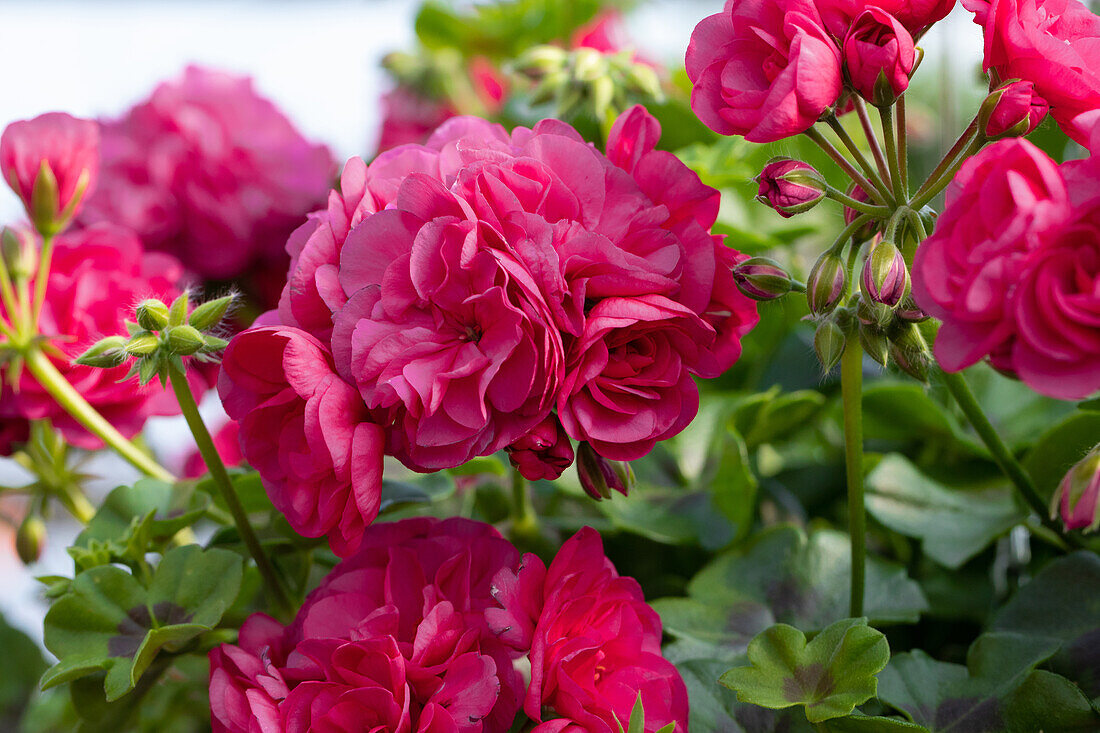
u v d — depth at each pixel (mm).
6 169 542
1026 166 431
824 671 478
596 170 468
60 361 559
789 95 453
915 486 579
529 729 480
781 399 587
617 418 461
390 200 473
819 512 624
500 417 456
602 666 477
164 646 506
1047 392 427
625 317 453
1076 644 508
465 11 856
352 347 453
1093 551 540
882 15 458
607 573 479
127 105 685
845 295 485
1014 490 567
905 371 480
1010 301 427
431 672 462
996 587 570
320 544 538
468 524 490
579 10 838
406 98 847
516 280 447
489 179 455
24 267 544
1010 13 457
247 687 474
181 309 490
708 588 545
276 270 676
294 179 680
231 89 690
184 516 529
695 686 502
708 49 475
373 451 453
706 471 614
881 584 542
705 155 634
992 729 490
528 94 762
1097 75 466
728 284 483
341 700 461
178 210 658
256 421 469
